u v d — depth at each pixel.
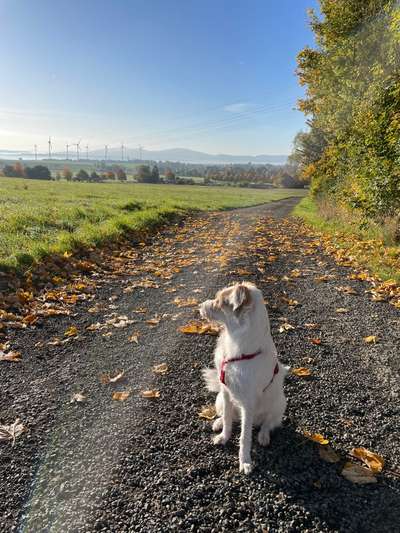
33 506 1.08
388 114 4.18
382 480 1.20
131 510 1.07
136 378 1.73
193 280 3.30
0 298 2.52
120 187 20.97
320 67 7.83
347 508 1.09
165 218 7.18
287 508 1.09
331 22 7.04
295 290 3.00
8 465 1.22
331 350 2.00
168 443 1.34
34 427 1.40
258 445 1.35
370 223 4.76
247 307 1.27
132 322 2.36
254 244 5.05
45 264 3.23
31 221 4.82
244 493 1.14
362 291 2.93
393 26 4.34
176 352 1.97
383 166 4.13
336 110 7.24
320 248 4.71
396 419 1.47
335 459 1.27
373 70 5.04
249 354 1.28
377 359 1.90
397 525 1.04
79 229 4.76
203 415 1.48
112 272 3.50
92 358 1.91
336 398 1.59
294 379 1.73
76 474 1.19
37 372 1.77
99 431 1.38
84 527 1.02
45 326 2.28
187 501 1.10
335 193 7.20
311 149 15.81
